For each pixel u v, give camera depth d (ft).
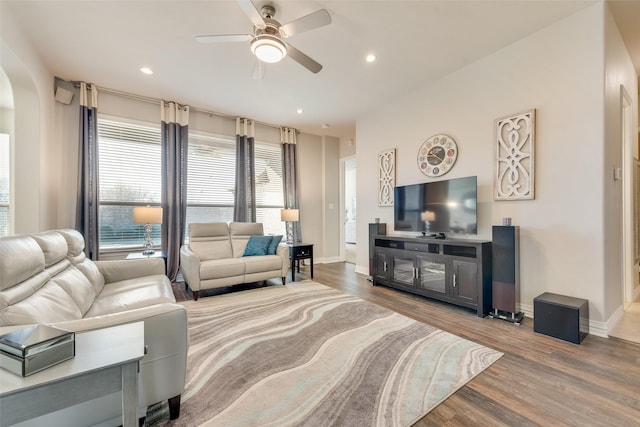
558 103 8.58
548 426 4.51
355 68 11.07
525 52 9.27
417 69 11.19
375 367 6.26
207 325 8.63
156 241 14.35
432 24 8.54
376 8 7.82
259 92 13.21
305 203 19.63
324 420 4.64
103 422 4.04
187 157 14.71
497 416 4.74
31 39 9.18
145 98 13.76
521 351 6.97
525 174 9.25
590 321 7.95
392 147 14.33
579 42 8.14
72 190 12.26
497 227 9.38
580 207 8.16
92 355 3.04
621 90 9.04
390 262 12.72
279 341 7.54
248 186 16.71
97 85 12.49
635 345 7.22
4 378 2.61
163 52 9.99
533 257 9.13
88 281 6.98
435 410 4.91
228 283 11.91
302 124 17.92
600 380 5.74
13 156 9.71
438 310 10.02
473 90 10.76
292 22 6.88
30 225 9.88
